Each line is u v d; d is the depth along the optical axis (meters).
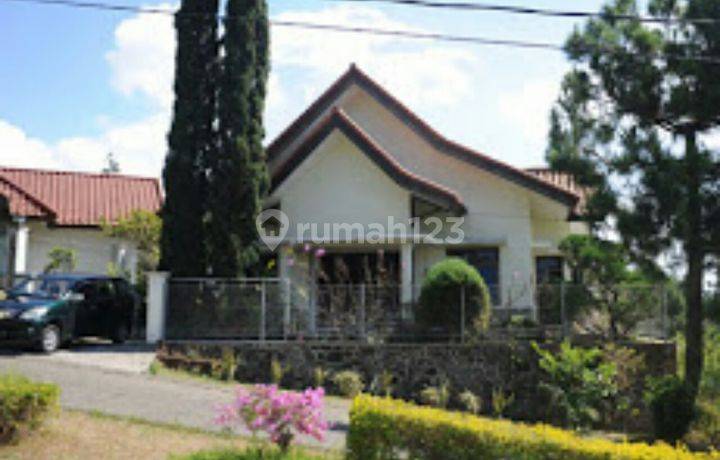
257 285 16.56
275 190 18.89
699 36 14.32
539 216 21.11
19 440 8.23
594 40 15.20
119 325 17.45
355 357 15.83
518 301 17.31
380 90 20.75
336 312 16.39
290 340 16.19
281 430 7.98
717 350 16.36
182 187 17.69
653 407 13.66
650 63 14.73
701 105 14.02
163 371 14.09
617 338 16.58
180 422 10.08
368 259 20.17
